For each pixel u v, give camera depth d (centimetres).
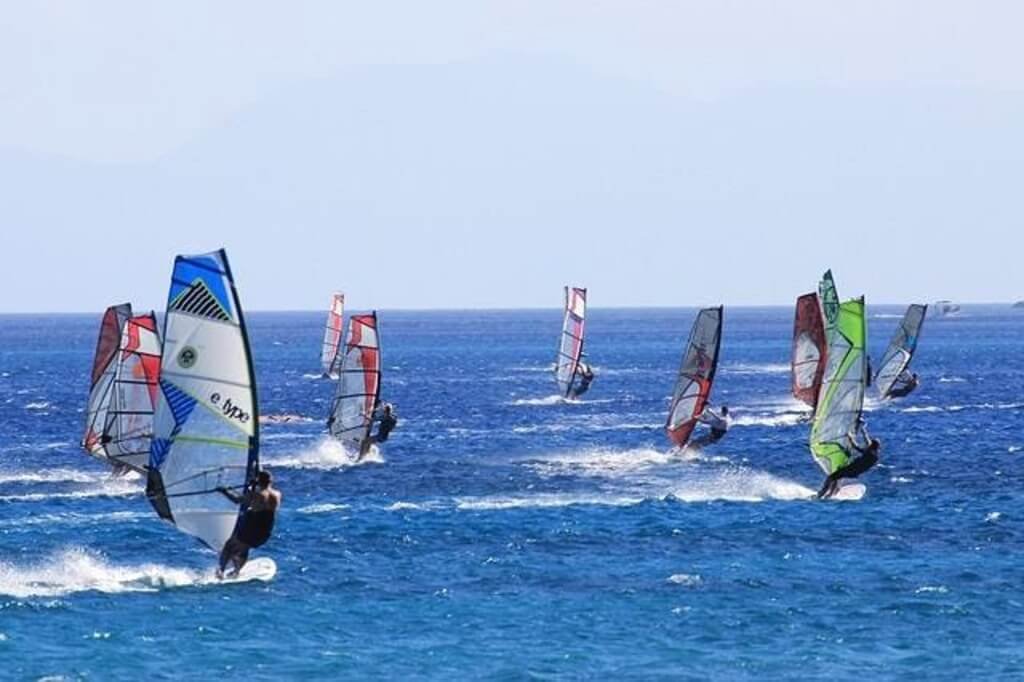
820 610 9350
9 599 9388
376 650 8388
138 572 10300
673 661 8231
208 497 9662
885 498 13900
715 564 10731
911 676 7988
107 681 7775
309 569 10450
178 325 9538
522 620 9075
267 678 7862
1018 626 8988
